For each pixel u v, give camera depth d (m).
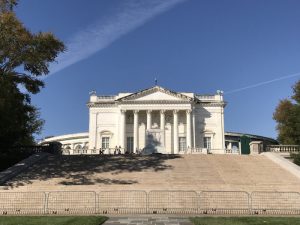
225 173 34.97
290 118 51.75
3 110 33.12
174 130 79.25
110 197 24.73
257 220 18.42
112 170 36.00
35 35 36.62
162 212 22.94
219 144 80.19
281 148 45.91
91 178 33.00
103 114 81.81
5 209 23.61
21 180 32.22
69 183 31.55
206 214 22.33
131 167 37.19
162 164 38.19
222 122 81.19
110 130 81.00
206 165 37.81
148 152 51.84
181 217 20.59
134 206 23.98
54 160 40.31
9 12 35.66
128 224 18.03
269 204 24.56
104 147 80.31
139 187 27.81
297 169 34.69
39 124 64.00
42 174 34.59
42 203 24.53
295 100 53.81
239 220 18.42
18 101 38.94
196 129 80.69
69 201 24.41
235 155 42.62
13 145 42.44
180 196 25.05
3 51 35.62
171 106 79.38
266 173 35.12
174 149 78.81
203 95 82.81
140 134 80.25
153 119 81.19
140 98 79.94
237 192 25.44
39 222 17.78
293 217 20.16
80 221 17.88
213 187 28.22
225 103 81.75
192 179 32.88
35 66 38.62
